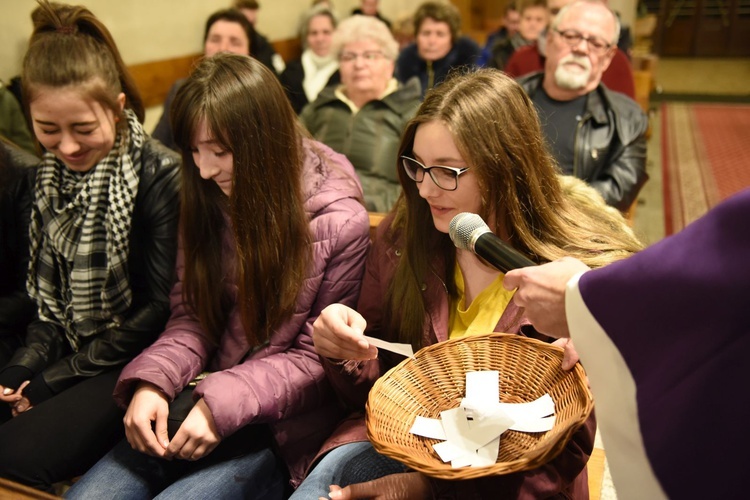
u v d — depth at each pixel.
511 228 1.24
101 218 1.63
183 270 1.56
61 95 1.47
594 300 0.85
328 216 1.47
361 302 1.46
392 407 1.07
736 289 0.74
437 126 1.16
